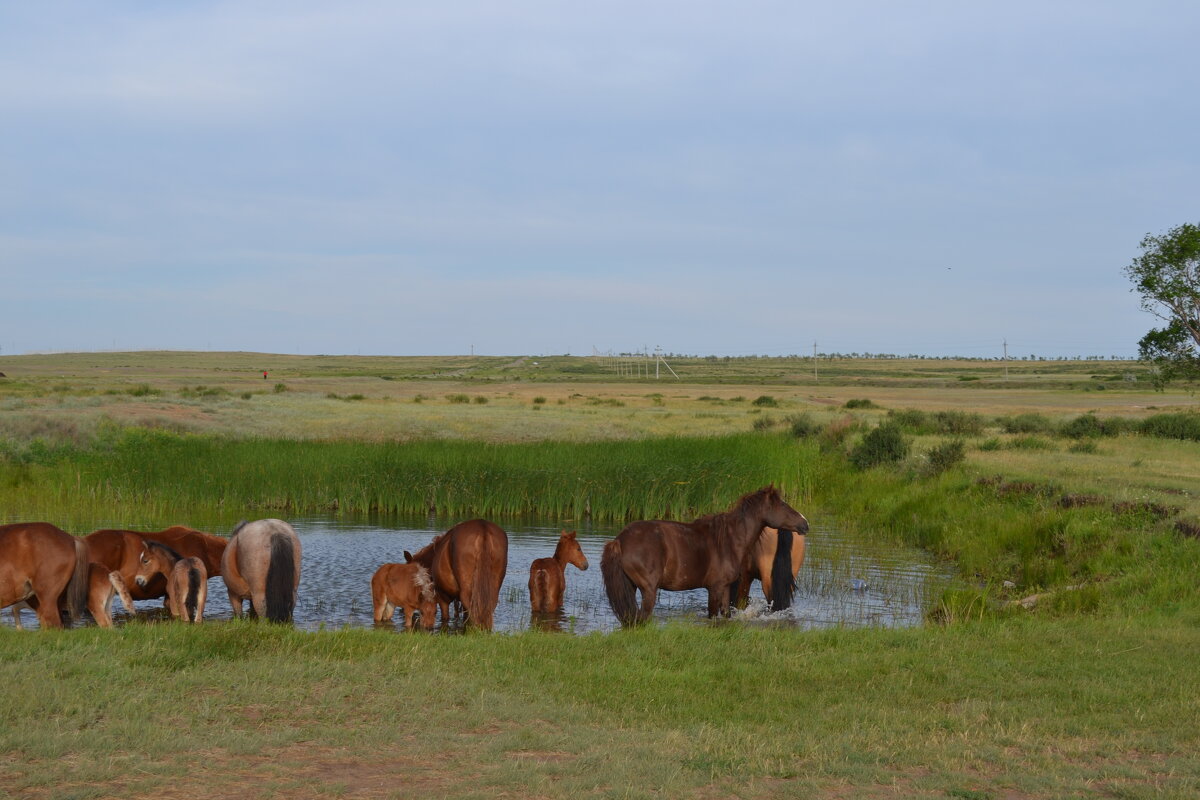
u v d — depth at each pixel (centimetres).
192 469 2902
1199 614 1299
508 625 1441
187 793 592
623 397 10050
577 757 696
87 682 802
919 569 1934
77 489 2845
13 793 575
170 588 1295
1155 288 5184
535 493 2911
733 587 1586
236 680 843
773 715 827
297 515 2783
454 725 761
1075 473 2827
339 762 664
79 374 14750
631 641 1105
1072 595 1477
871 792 647
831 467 3616
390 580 1392
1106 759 739
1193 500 2141
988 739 775
